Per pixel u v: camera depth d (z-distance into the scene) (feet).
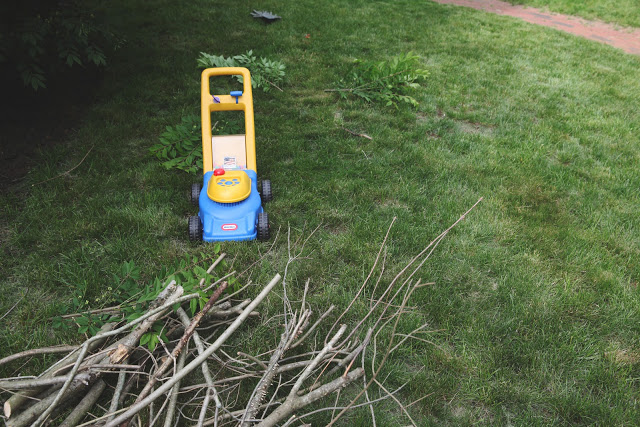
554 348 10.28
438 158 17.83
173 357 7.92
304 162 16.92
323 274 12.05
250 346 9.75
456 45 30.35
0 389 8.26
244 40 27.35
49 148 16.56
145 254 12.37
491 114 21.89
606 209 15.52
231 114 20.06
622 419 8.89
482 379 9.55
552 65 28.55
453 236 13.73
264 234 12.72
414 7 38.24
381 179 16.30
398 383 9.41
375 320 10.71
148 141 17.58
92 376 7.81
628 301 11.71
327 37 29.27
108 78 21.56
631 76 28.07
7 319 10.42
